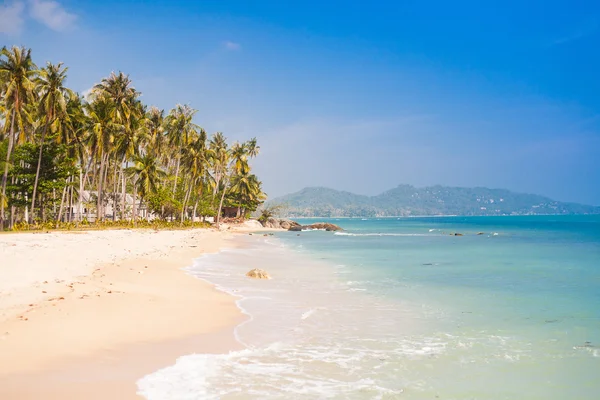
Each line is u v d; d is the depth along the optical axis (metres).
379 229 114.19
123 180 70.62
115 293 14.56
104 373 7.91
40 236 35.53
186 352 9.44
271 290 17.92
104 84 58.00
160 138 74.38
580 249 42.56
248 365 8.84
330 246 48.19
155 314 12.37
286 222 115.94
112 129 57.03
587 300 16.25
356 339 10.94
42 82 47.66
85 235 39.66
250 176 112.06
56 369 7.94
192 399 7.05
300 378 8.19
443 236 73.56
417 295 17.12
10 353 8.52
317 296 16.72
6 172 45.69
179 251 33.19
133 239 39.34
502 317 13.42
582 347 10.33
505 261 31.08
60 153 53.34
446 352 9.93
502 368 8.95
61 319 10.95
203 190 87.38
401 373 8.59
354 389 7.74
